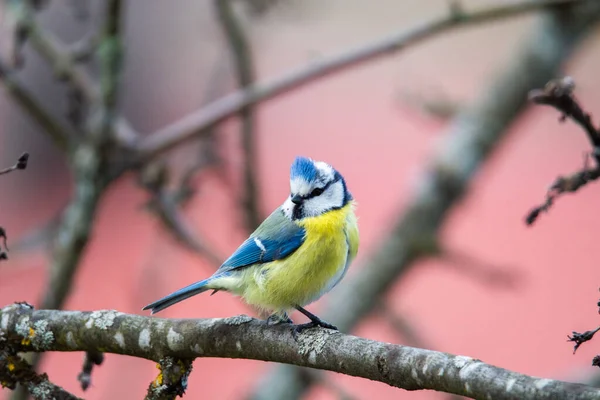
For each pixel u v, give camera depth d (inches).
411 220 465.4
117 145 376.5
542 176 600.7
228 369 527.2
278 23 443.2
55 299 348.5
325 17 561.3
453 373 175.3
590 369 402.0
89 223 355.6
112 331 223.3
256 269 283.3
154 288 433.4
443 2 597.6
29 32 385.7
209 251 391.9
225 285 285.3
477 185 488.7
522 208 585.0
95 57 424.8
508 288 444.8
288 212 290.8
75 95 386.9
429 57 622.8
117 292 560.7
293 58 608.4
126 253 591.5
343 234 289.0
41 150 666.2
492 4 380.8
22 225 639.8
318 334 208.2
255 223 406.3
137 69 661.3
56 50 389.7
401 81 552.4
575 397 155.9
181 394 220.1
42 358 326.6
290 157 637.3
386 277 455.2
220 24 385.7
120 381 427.2
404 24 609.9
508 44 618.2
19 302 237.6
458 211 505.7
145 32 659.4
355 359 197.0
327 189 295.1
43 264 539.5
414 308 540.7
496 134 472.1
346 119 655.8
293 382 411.5
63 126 382.0
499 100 473.4
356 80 666.2
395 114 655.8
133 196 634.2
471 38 621.9
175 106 665.6
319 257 281.0
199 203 561.9
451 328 521.3
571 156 609.6
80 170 361.4
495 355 494.0
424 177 476.4
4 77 370.3
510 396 164.4
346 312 448.5
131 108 659.4
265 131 659.4
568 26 458.9
